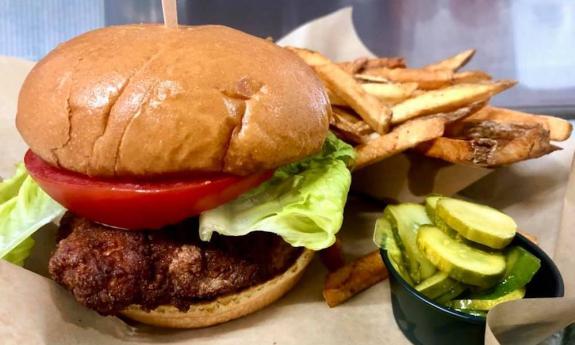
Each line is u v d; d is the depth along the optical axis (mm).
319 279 207
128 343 171
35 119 155
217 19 449
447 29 455
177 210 154
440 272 169
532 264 164
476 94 224
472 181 243
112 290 153
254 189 173
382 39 441
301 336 178
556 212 235
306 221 169
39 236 199
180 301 164
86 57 154
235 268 167
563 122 234
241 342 174
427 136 210
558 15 466
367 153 218
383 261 182
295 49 245
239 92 151
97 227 165
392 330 184
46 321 157
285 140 155
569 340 176
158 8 455
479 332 161
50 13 461
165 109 144
